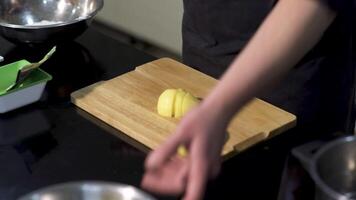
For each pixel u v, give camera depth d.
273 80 0.73
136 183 0.88
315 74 1.15
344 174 0.75
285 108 1.17
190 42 1.29
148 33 2.43
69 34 1.26
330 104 1.19
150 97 1.11
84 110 1.09
